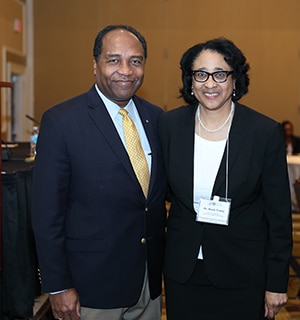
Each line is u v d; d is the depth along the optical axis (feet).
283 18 25.70
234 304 5.93
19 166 8.36
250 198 5.71
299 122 26.18
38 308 8.17
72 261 5.71
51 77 26.08
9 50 22.06
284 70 25.98
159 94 26.13
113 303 5.82
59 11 25.80
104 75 5.66
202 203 5.65
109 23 25.85
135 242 5.86
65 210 5.66
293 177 15.07
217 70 5.53
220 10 25.68
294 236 14.08
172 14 25.76
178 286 6.03
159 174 6.02
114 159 5.63
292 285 11.48
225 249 5.75
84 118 5.66
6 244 7.47
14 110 24.49
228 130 5.72
